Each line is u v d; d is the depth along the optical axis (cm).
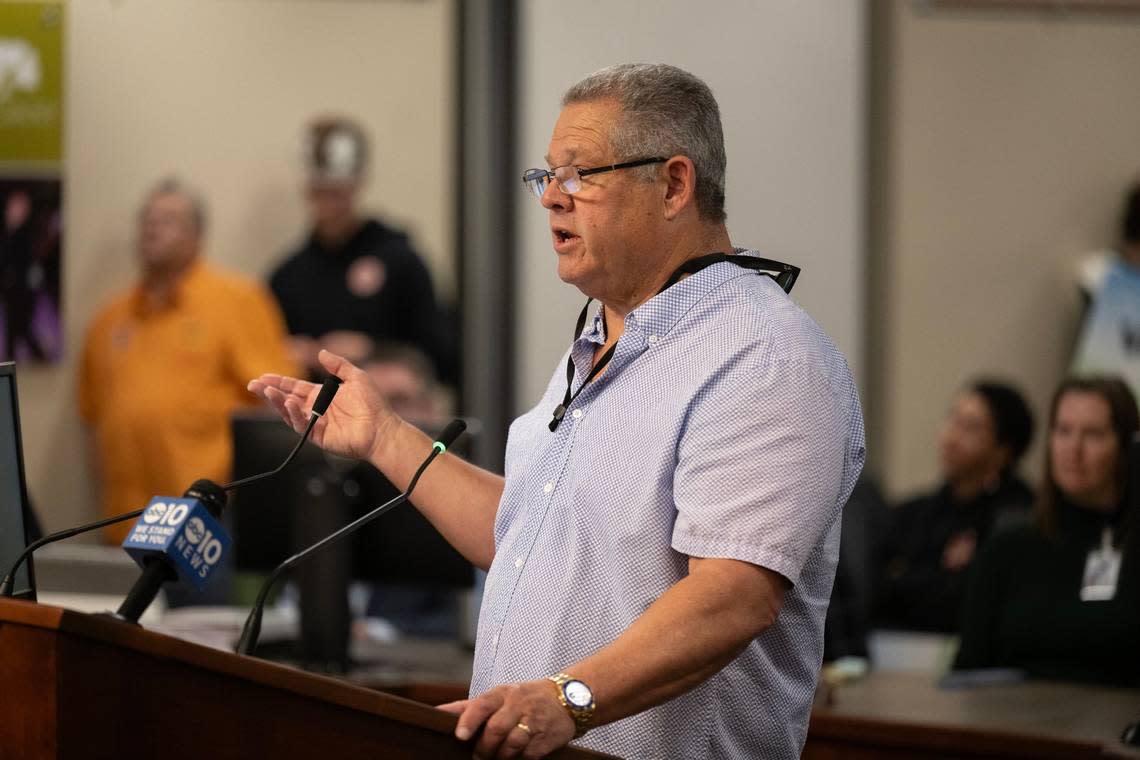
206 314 1168
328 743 299
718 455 357
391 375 1166
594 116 387
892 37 1209
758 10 1205
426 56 1204
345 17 1199
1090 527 745
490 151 1208
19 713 271
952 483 1009
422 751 308
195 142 1193
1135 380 1152
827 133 1209
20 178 1191
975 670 752
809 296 1207
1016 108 1213
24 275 1187
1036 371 1209
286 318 1180
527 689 314
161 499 331
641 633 331
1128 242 1196
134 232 1184
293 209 1190
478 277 1204
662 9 1205
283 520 716
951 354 1210
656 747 364
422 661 745
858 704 631
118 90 1196
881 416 1207
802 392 360
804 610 384
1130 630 711
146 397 1160
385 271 1183
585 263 388
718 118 399
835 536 393
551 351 1214
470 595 786
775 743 379
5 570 376
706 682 369
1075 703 639
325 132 1188
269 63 1196
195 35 1195
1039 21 1213
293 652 716
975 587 763
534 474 394
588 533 373
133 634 275
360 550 717
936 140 1212
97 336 1181
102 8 1195
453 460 437
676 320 383
